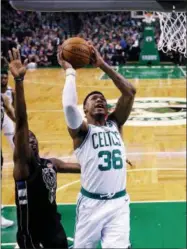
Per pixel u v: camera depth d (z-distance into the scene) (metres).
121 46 23.08
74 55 3.13
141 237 5.12
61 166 3.77
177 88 16.00
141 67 22.09
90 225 3.40
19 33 24.36
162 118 11.57
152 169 7.55
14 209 5.95
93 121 3.47
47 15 25.34
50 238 3.53
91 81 17.72
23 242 3.55
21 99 3.18
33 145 3.57
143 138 9.63
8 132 6.01
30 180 3.46
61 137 9.77
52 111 12.45
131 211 5.83
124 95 3.51
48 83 17.58
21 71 3.12
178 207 5.95
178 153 8.48
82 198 3.45
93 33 24.91
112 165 3.38
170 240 5.06
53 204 3.59
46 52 22.95
